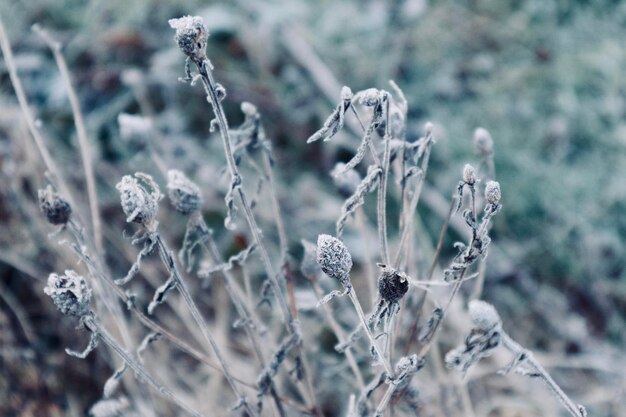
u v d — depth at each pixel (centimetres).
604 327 101
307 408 68
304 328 81
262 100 117
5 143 92
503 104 119
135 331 88
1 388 80
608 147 114
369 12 130
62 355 83
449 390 74
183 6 123
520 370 59
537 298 102
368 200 107
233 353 91
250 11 124
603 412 90
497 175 111
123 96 112
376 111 57
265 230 101
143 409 75
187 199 63
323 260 55
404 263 65
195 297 94
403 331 70
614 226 108
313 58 120
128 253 94
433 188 110
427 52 125
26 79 111
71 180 101
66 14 120
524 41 127
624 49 123
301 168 114
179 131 111
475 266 98
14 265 85
